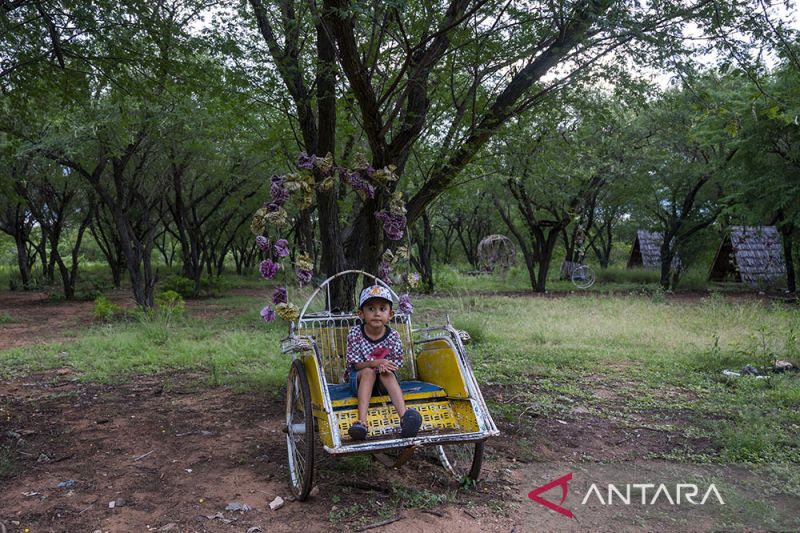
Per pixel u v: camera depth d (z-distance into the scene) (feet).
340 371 17.87
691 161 83.30
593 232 129.29
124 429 20.80
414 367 17.98
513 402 24.17
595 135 63.52
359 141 34.06
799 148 60.80
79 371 30.71
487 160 31.50
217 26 27.43
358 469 16.96
